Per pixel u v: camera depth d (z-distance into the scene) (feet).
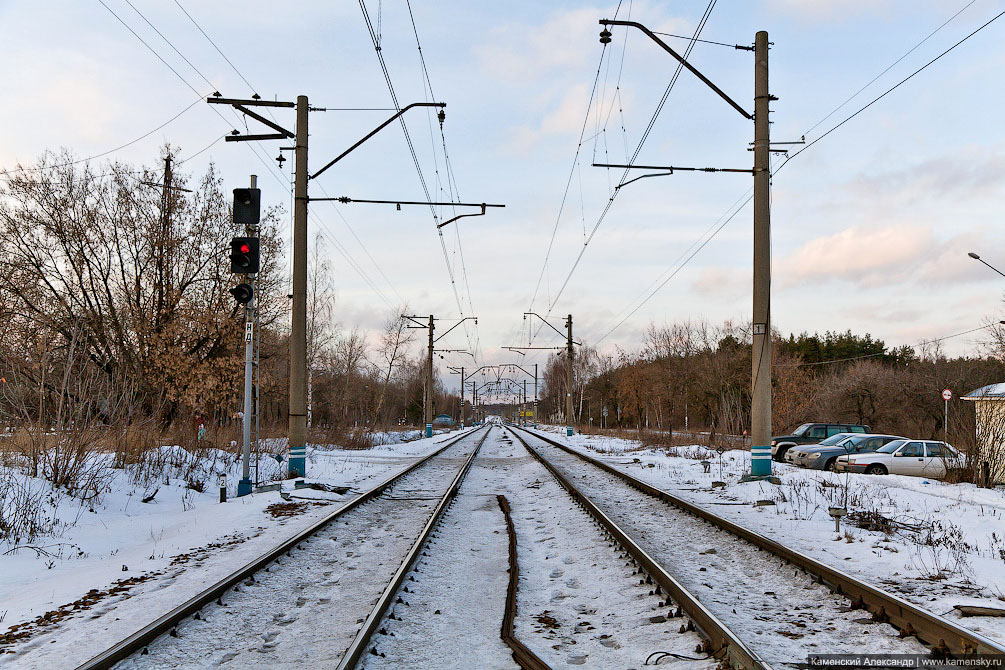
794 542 31.17
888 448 70.44
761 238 58.03
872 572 25.26
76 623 20.29
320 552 29.71
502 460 87.45
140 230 81.66
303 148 60.39
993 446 61.26
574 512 39.78
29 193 76.23
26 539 31.32
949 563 26.55
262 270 87.45
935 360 167.84
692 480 59.77
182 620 19.76
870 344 227.81
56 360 46.60
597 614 21.36
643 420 226.38
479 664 17.12
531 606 22.49
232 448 70.33
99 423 49.29
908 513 40.40
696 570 26.12
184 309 80.79
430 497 49.06
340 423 138.10
